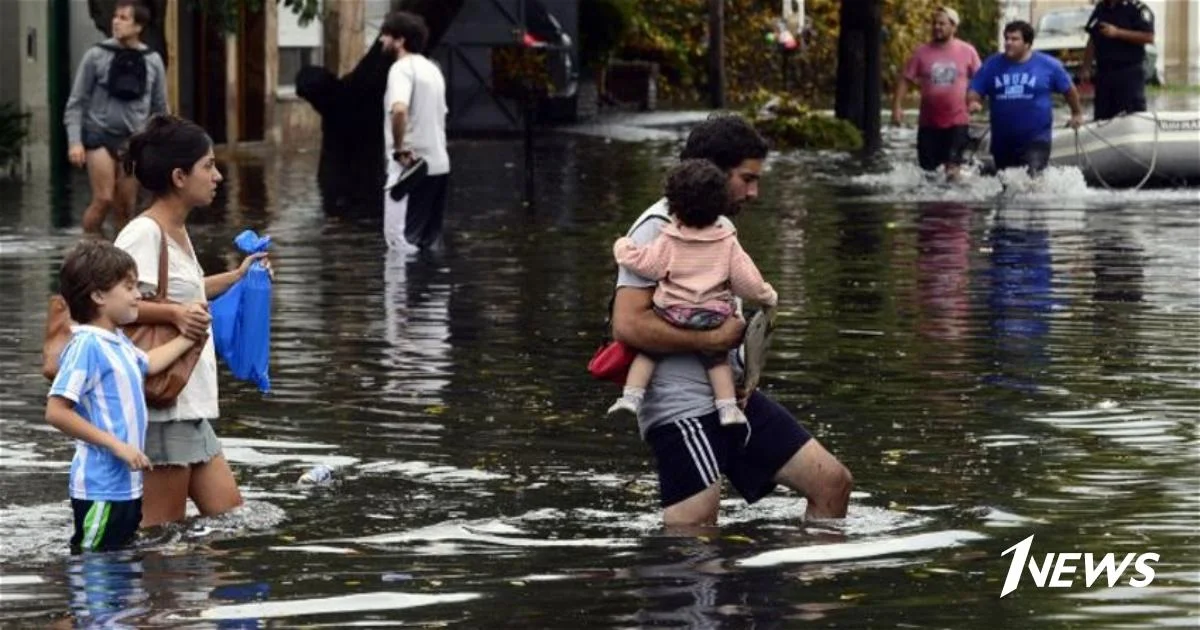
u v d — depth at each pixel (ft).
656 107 323.16
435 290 107.76
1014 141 168.55
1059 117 280.10
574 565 53.36
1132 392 78.02
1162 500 60.44
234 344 60.64
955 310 99.71
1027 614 49.03
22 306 100.22
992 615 48.96
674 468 57.21
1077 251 125.39
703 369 57.11
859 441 69.15
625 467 65.36
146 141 58.44
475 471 64.85
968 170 182.50
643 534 56.70
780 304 101.96
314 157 216.95
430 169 126.93
